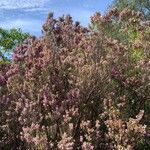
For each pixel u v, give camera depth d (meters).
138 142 11.91
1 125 12.52
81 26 15.12
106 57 12.65
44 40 14.30
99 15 13.91
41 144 11.02
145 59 14.02
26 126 11.96
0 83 13.47
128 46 14.59
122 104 12.02
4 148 12.19
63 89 12.59
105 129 12.31
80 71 12.38
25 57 13.96
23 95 12.30
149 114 13.08
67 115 11.45
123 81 13.16
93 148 11.32
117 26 15.35
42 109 12.24
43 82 12.71
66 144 10.68
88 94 12.30
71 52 13.66
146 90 13.18
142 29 16.00
